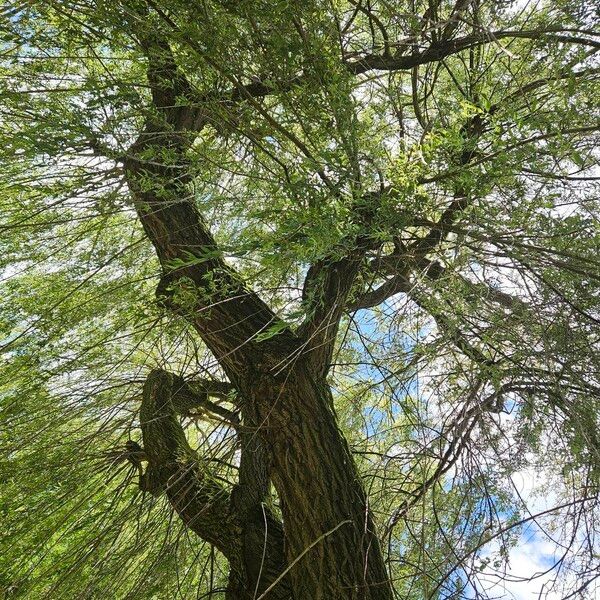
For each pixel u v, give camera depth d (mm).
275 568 3541
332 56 3078
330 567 3180
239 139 3258
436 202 3318
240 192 3562
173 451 3920
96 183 3318
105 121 3139
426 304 3205
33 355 4141
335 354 4824
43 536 3936
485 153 3271
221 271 3221
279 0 2855
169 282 3881
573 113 2695
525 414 3277
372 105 3693
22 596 3756
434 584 3312
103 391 4305
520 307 3053
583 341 3113
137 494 4008
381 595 3164
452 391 3492
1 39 3309
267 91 3814
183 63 3162
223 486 4094
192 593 4371
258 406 3613
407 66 4121
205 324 3766
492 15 3357
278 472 3488
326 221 2553
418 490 3613
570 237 2939
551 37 3088
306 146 3270
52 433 4258
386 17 3740
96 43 3486
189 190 3639
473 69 4145
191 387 4223
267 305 4035
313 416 3562
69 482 3980
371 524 3385
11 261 4328
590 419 3131
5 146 3334
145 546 3965
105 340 4113
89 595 3607
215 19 2893
